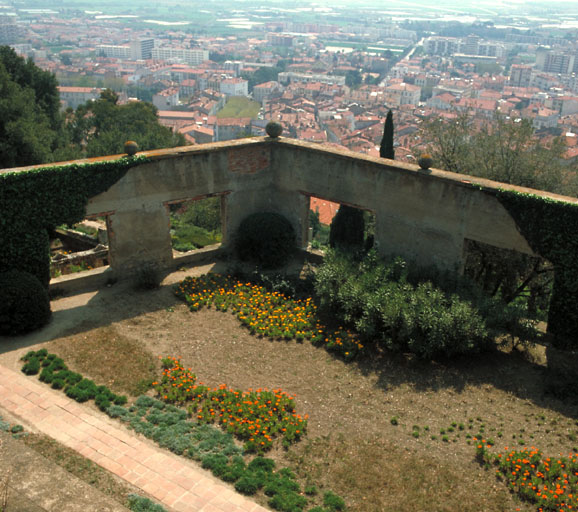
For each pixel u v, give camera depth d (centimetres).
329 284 1404
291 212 1777
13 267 1370
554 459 945
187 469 886
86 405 1055
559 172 1956
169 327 1370
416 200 1466
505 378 1201
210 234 2372
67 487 782
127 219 1541
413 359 1259
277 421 1034
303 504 838
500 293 1900
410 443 1005
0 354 1216
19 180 1320
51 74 3612
